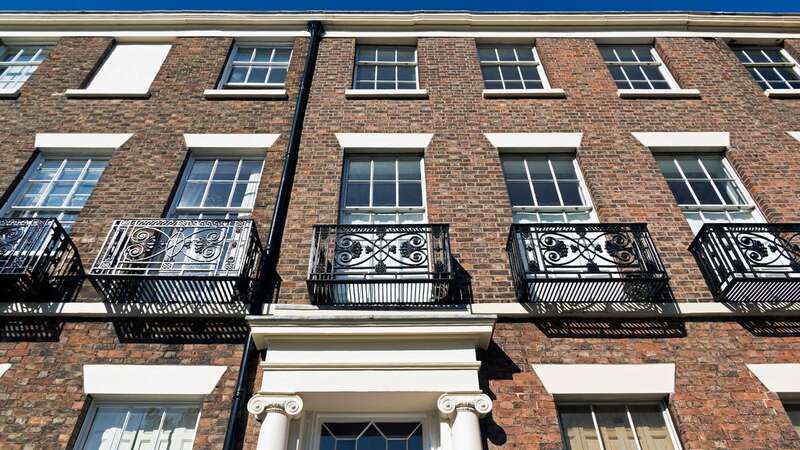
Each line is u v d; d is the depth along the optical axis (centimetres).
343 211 700
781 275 595
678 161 780
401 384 498
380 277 591
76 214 699
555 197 729
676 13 1015
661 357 541
